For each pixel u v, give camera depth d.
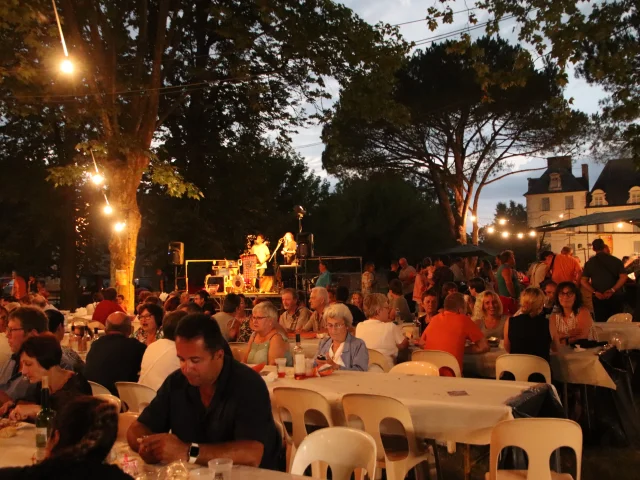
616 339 6.98
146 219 21.78
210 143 22.11
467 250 25.81
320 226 31.42
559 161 28.30
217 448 2.82
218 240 22.09
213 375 2.87
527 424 3.52
